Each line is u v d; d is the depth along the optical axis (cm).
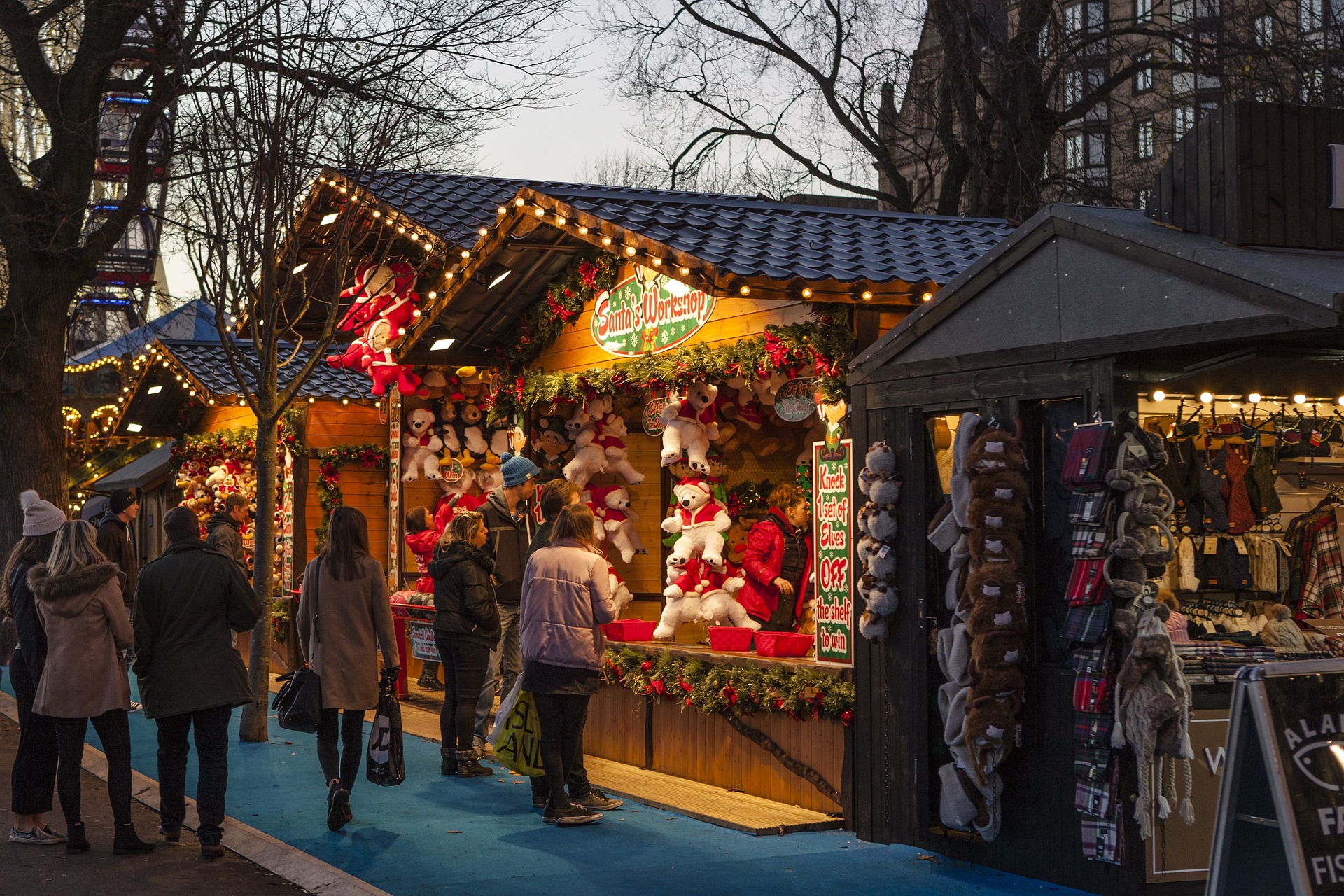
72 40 1839
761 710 801
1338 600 765
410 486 1499
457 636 907
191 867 673
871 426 712
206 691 686
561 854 682
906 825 682
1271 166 571
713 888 614
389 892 612
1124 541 553
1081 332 589
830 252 803
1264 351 559
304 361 1734
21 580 719
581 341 1056
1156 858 566
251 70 1104
